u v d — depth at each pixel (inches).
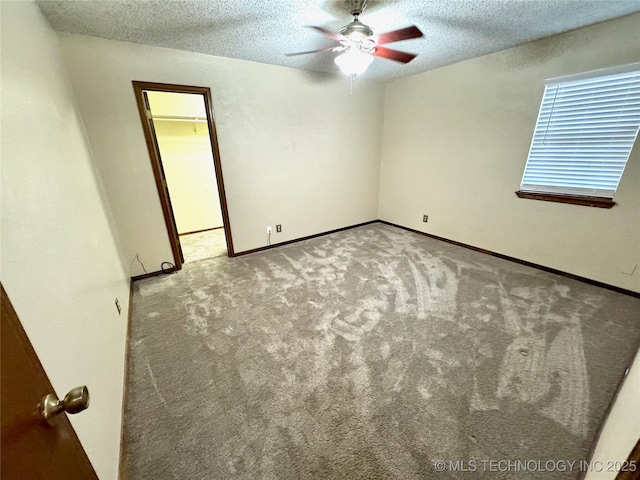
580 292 97.1
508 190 121.3
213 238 168.4
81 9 71.4
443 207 150.8
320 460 47.1
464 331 78.4
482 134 125.9
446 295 97.3
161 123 158.4
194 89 109.1
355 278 111.5
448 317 84.9
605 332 76.2
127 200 107.3
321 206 162.9
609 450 34.2
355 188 174.9
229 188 128.3
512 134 115.5
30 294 31.0
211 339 77.5
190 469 46.2
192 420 54.4
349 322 83.6
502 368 65.2
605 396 57.2
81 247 55.8
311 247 148.2
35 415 20.2
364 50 79.7
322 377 63.9
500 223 126.9
